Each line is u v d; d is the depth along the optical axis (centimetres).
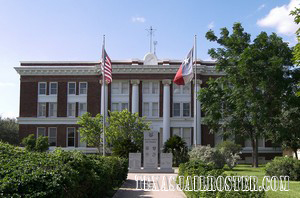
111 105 5253
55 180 809
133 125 4275
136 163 3219
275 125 3125
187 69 3319
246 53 2939
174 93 5256
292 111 3188
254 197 906
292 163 2159
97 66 5209
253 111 2992
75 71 5294
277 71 2908
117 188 1909
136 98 5191
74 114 5281
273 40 3077
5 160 980
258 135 3344
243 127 3566
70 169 969
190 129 5166
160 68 5169
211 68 5138
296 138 3378
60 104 5288
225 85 3538
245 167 3569
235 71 3212
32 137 4856
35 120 5278
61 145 5228
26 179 774
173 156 3797
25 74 5353
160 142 5159
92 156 1720
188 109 5225
